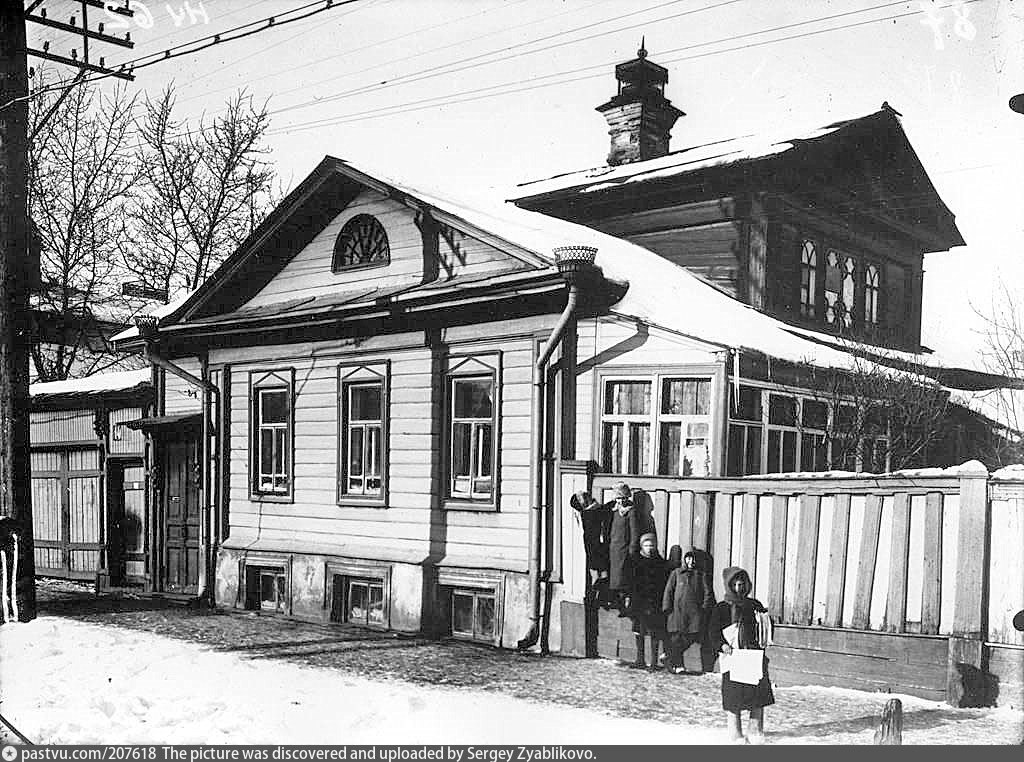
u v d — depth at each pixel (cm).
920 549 953
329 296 1602
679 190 1770
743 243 1692
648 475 1173
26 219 1459
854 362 1520
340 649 1270
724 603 831
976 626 905
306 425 1597
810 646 1005
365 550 1483
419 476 1427
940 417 1661
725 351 1188
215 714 935
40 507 2083
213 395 1742
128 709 963
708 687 1027
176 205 2966
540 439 1262
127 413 1927
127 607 1675
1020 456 1770
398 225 1511
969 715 874
